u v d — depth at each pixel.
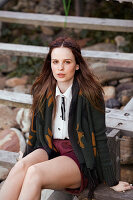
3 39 6.71
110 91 4.89
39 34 6.73
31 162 2.30
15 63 6.09
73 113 2.30
